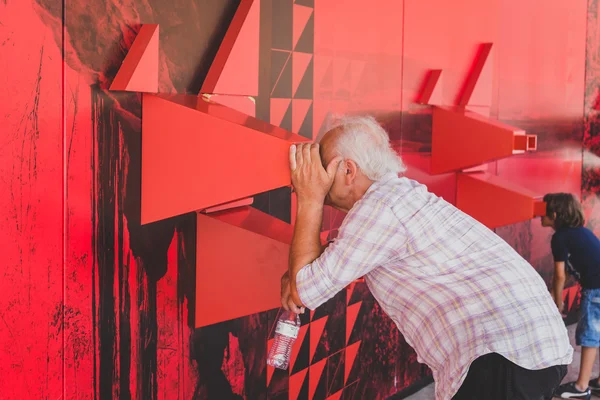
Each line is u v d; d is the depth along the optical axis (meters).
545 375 1.85
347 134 1.90
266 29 2.63
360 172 1.90
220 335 2.47
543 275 5.28
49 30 1.69
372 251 1.77
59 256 1.78
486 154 3.42
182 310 2.21
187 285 2.21
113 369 1.99
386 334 3.68
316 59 2.91
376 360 3.61
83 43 1.78
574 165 5.52
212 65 2.13
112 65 1.86
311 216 1.88
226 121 1.85
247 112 2.25
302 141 1.87
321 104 2.96
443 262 1.82
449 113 3.56
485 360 1.85
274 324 2.81
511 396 1.82
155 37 1.89
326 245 1.97
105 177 1.88
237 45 2.13
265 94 2.65
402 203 1.79
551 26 4.98
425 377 4.12
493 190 3.73
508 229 4.68
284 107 2.76
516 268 1.85
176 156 1.92
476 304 1.79
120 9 1.86
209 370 2.43
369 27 3.19
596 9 5.61
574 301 5.80
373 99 3.26
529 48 4.72
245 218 2.35
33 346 1.74
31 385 1.74
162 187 1.95
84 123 1.80
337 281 1.78
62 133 1.75
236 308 2.23
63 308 1.81
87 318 1.88
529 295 1.82
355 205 1.83
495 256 1.85
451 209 1.89
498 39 4.30
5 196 1.63
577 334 4.03
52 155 1.73
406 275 1.84
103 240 1.90
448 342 1.82
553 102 5.13
